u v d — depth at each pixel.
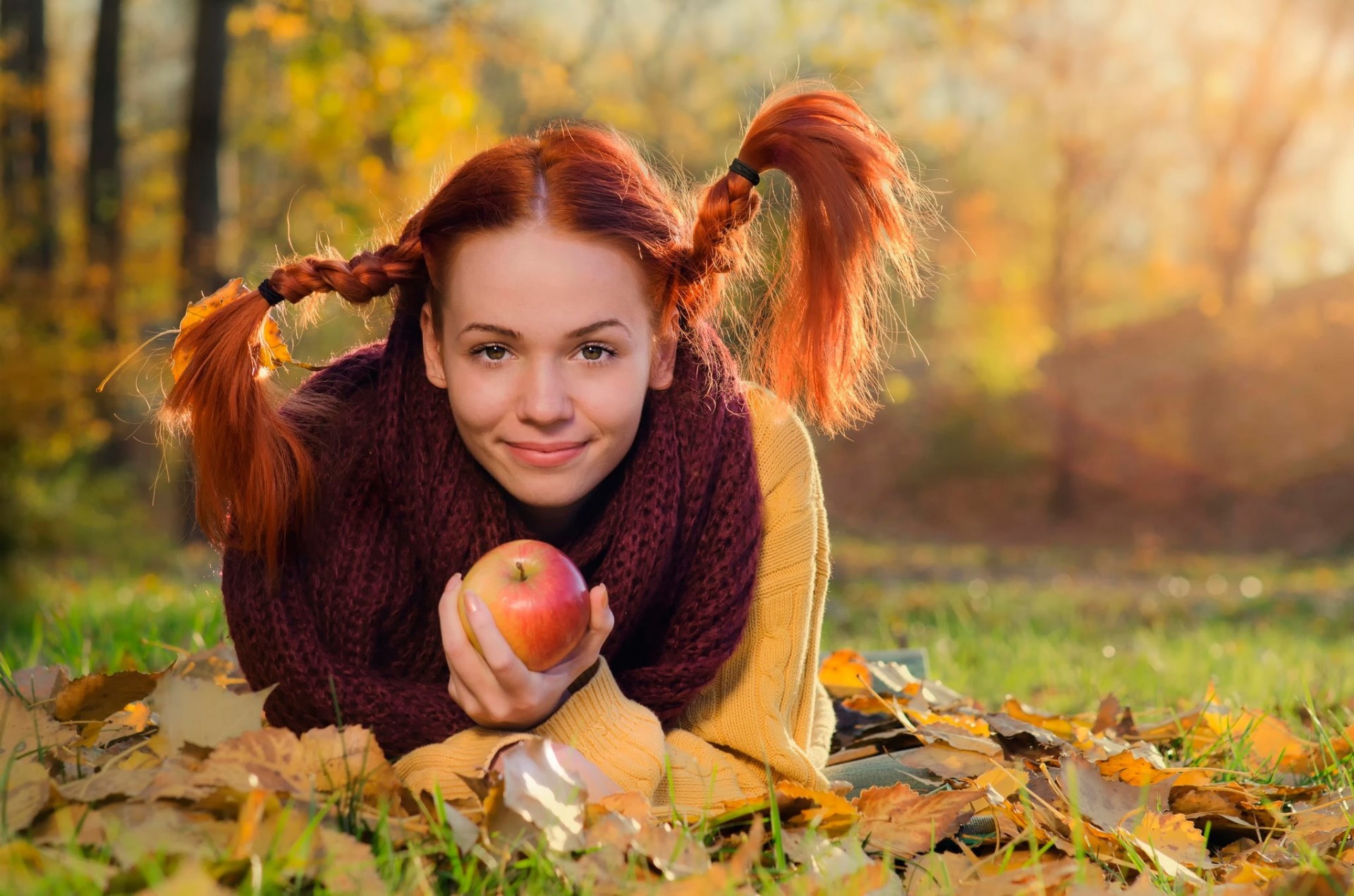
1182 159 26.75
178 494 12.46
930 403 25.70
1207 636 5.93
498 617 1.87
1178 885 1.84
